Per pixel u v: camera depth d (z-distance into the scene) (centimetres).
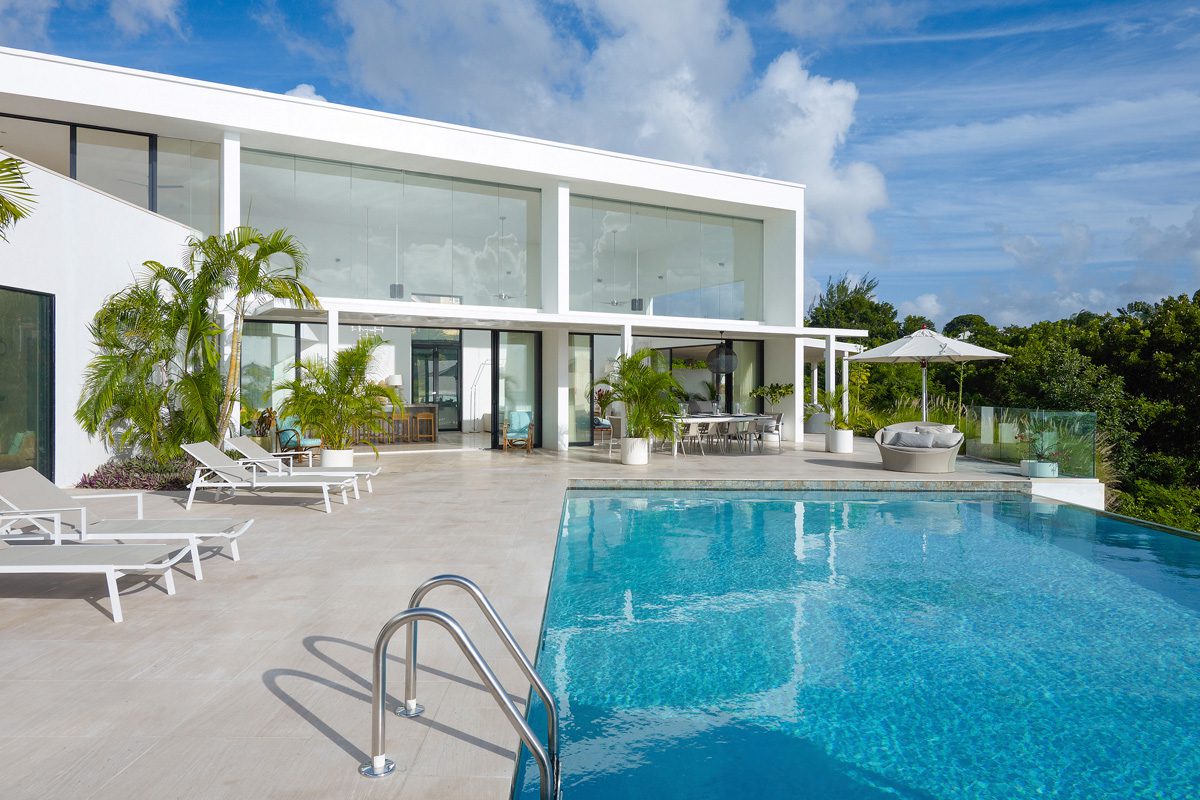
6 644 466
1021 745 408
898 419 2288
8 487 628
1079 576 749
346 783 301
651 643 555
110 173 1382
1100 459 2102
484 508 994
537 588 599
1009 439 1499
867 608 643
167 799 287
